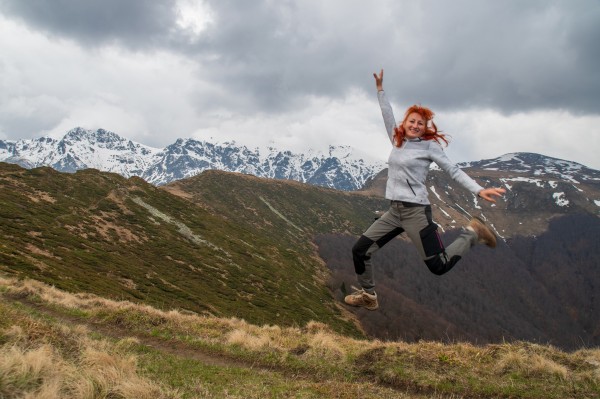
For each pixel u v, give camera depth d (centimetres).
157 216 11362
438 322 12594
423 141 536
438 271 504
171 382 848
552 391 886
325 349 1152
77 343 894
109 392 622
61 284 4559
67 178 11306
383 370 1029
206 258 10056
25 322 891
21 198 8781
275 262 12275
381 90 634
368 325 10344
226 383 895
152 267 8150
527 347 1046
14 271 4388
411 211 521
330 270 14850
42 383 589
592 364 947
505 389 911
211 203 19562
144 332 1427
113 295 5231
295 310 9044
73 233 8131
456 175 492
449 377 971
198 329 1425
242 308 7712
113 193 11419
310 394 813
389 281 16412
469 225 533
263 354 1180
